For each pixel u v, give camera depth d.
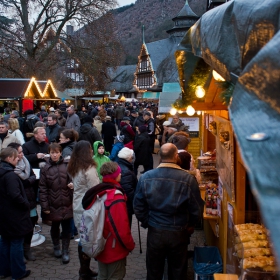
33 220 4.93
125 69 68.50
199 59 3.18
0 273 4.38
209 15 2.13
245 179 3.19
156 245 3.46
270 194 0.68
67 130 5.93
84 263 4.20
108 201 3.39
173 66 38.78
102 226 3.34
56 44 27.70
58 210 4.63
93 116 17.12
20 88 16.98
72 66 28.09
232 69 1.78
